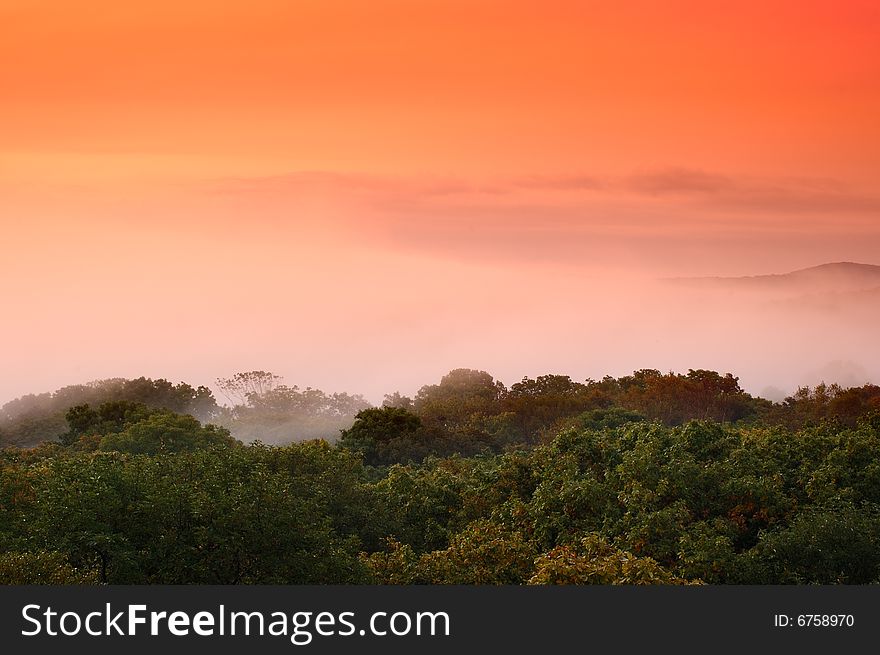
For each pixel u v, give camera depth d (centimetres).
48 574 4000
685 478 5544
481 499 6594
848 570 4819
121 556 4191
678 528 5097
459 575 4694
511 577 4778
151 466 4781
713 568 4778
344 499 6606
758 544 4962
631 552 5019
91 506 4291
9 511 5209
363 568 4628
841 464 5778
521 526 5778
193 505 4328
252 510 4331
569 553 4322
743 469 5738
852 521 4909
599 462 6462
